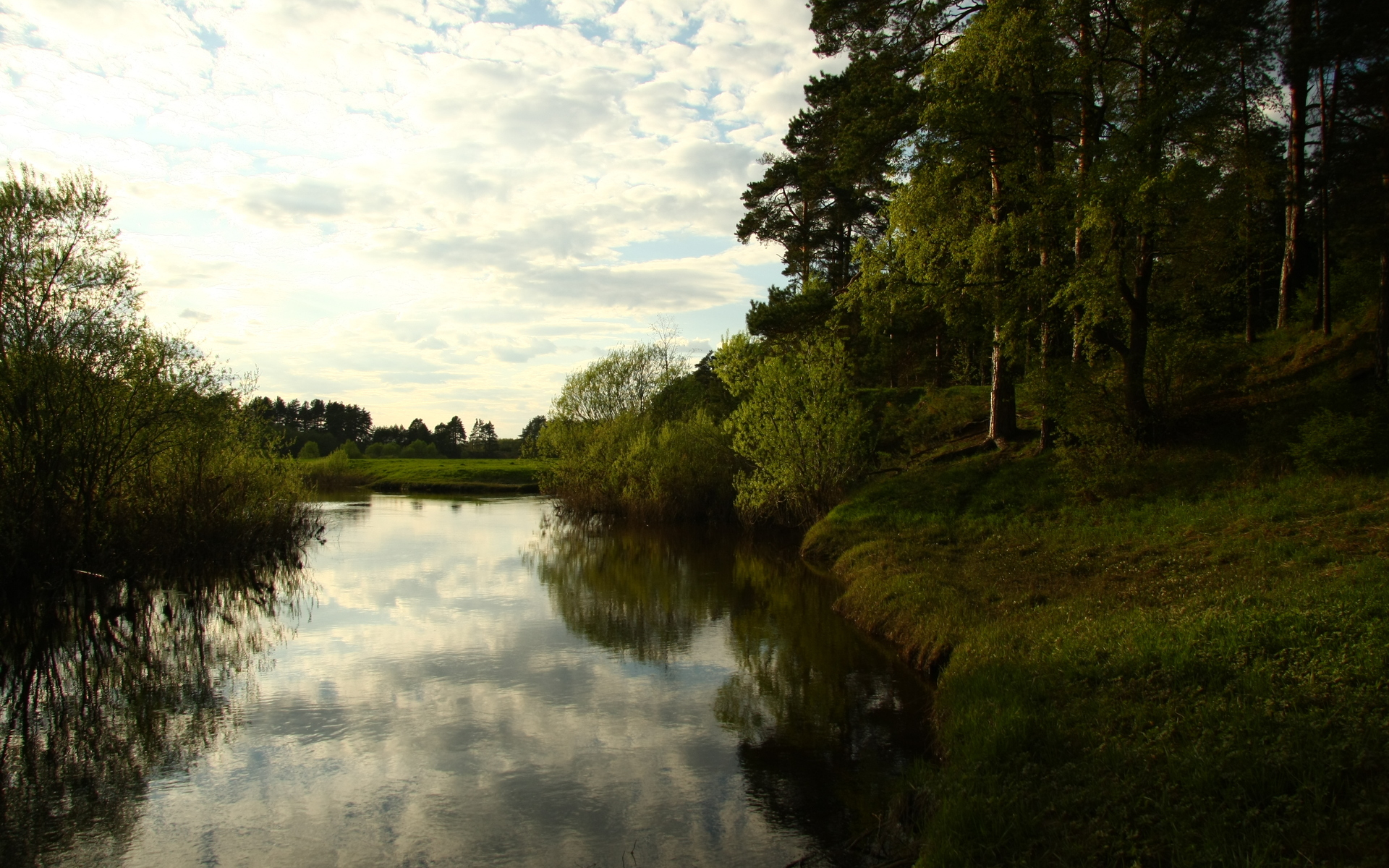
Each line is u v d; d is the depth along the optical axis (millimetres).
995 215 20156
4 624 16750
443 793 8680
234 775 9281
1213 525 13867
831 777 8703
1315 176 20062
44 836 7840
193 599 19406
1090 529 16047
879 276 21484
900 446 29828
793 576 21797
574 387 41500
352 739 10375
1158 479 17453
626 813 8078
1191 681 7598
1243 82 19250
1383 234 17234
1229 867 4930
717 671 13133
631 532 33781
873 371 37594
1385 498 12578
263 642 15391
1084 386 18797
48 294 17875
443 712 11367
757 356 30125
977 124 18141
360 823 8023
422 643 15289
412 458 95875
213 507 23062
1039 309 19328
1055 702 8172
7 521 16938
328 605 18797
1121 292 18000
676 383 44344
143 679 13078
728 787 8602
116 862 7309
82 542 18141
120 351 18547
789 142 33500
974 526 18922
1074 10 17219
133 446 19688
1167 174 15039
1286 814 5281
